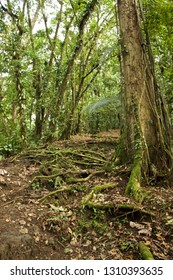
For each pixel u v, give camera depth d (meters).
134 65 5.82
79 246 4.00
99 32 11.15
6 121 10.32
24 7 9.99
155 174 5.46
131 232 4.15
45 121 10.00
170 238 3.95
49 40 10.19
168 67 7.59
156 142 5.68
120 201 4.70
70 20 10.27
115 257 3.74
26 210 4.60
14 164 6.92
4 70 9.34
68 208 4.77
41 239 3.95
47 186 5.78
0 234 3.83
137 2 6.05
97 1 9.12
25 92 9.75
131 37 5.88
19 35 9.59
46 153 7.57
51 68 9.92
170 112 7.03
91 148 8.73
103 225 4.36
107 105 11.46
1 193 5.32
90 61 11.48
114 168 5.90
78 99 10.70
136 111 5.70
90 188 5.48
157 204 4.66
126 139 5.97
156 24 5.93
